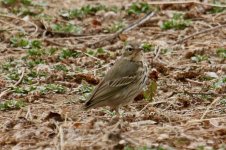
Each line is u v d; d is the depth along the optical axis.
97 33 21.97
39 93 16.62
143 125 14.12
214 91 16.55
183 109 15.51
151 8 23.58
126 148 12.52
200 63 18.78
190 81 17.41
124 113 15.18
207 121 14.23
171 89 16.88
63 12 23.73
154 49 19.91
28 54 19.75
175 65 18.69
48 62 19.28
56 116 14.89
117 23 22.67
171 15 22.97
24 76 18.00
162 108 15.63
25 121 14.69
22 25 22.55
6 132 14.29
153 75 17.64
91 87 17.19
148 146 12.69
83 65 19.00
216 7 23.17
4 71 18.55
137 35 21.44
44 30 21.89
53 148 13.15
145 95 15.98
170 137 13.27
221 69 18.16
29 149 13.26
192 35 20.72
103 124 14.05
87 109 14.53
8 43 21.00
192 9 23.36
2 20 22.69
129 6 23.97
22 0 24.70
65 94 16.86
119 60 15.04
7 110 15.87
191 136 13.35
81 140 13.30
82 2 25.28
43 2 24.92
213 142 13.11
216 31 21.23
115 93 14.59
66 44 20.98
